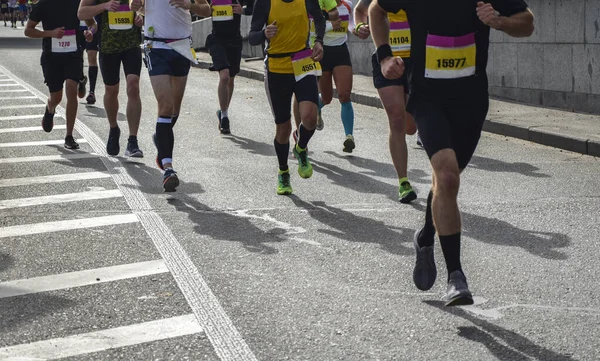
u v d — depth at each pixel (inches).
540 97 646.5
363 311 241.1
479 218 343.3
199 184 414.6
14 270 283.3
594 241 307.4
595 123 548.4
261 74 966.4
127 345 219.1
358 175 434.9
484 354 209.6
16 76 967.0
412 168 451.5
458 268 224.7
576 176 423.5
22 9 2770.7
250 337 223.0
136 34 470.6
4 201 380.2
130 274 276.4
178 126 608.1
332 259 291.3
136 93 470.9
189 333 226.1
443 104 233.6
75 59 500.4
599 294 252.2
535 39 644.1
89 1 453.7
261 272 277.7
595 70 593.0
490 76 698.8
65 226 337.4
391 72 236.5
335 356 210.2
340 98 479.2
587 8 593.6
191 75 1021.2
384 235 321.4
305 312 240.7
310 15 376.5
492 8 223.6
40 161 470.3
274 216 351.6
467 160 242.7
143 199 381.7
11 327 233.1
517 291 256.1
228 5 566.3
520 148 508.4
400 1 235.5
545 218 341.1
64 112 663.1
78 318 238.7
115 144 485.1
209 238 318.7
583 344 214.8
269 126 611.5
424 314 237.9
